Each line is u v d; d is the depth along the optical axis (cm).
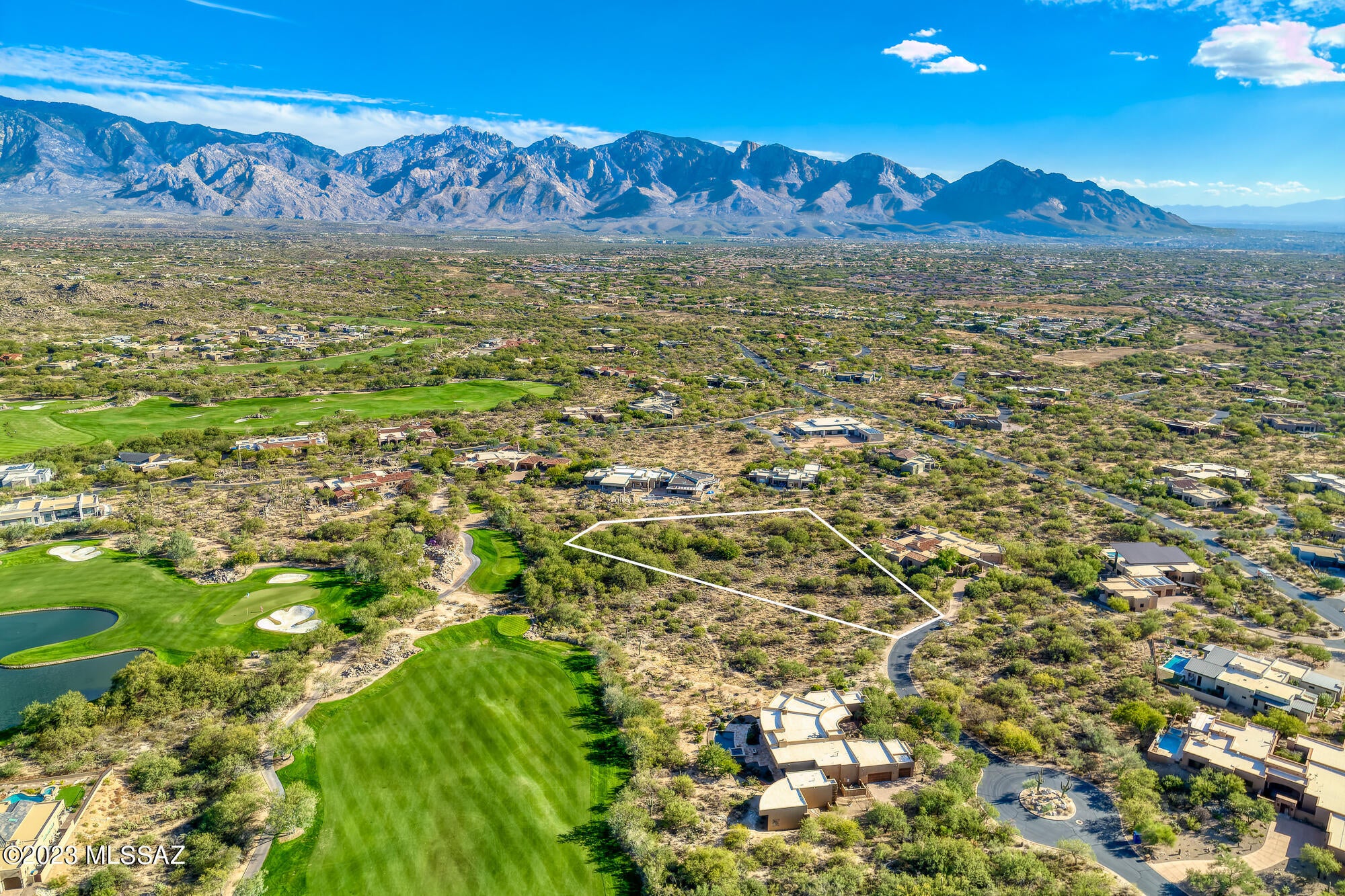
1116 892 7288
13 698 10288
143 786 8569
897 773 8925
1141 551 14638
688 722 9962
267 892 7356
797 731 9400
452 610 12975
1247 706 10250
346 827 8200
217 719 9862
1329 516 16988
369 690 10631
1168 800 8581
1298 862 7675
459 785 8875
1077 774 9081
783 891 7288
